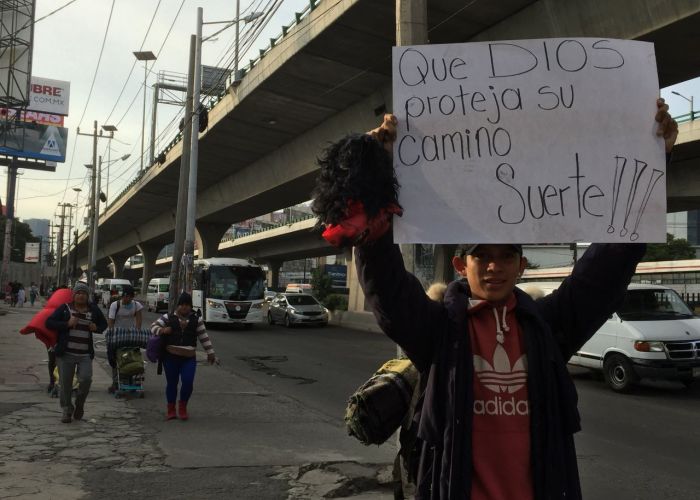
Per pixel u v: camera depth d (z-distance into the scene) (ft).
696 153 69.46
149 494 15.62
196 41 67.36
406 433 7.57
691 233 301.02
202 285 83.35
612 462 20.02
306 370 42.63
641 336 33.12
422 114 6.90
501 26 52.70
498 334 6.35
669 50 45.68
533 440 6.03
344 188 5.56
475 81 6.93
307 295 92.79
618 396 33.30
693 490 17.16
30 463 17.95
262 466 18.37
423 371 6.66
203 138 96.43
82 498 15.14
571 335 6.85
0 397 28.48
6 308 117.50
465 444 5.98
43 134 201.67
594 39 6.96
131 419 24.70
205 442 21.22
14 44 92.79
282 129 89.56
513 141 6.81
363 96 74.13
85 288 24.06
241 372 41.14
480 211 6.69
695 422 26.48
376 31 57.36
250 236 222.48
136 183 155.22
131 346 29.99
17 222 328.70
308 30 59.98
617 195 6.73
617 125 6.85
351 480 16.72
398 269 6.17
